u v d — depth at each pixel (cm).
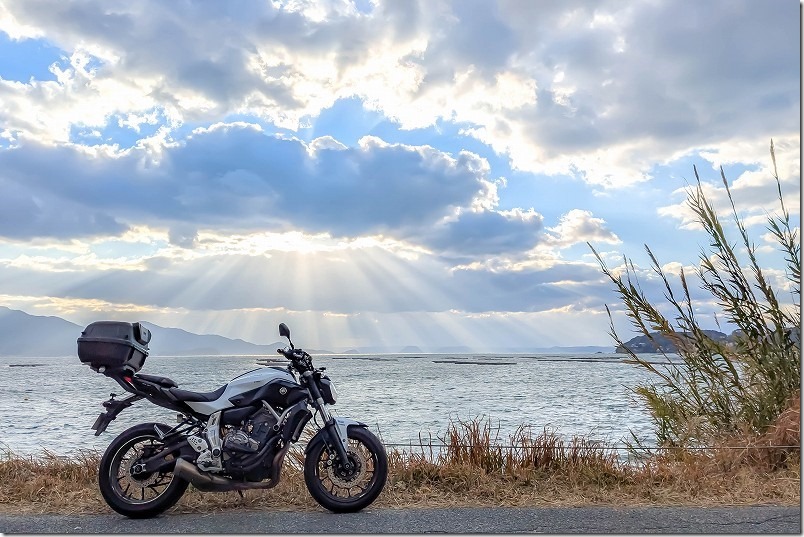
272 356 611
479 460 652
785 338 781
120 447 536
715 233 807
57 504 553
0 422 2231
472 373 8131
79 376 9000
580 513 512
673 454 692
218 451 539
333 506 533
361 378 6588
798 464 641
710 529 464
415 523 489
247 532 470
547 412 2336
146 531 475
